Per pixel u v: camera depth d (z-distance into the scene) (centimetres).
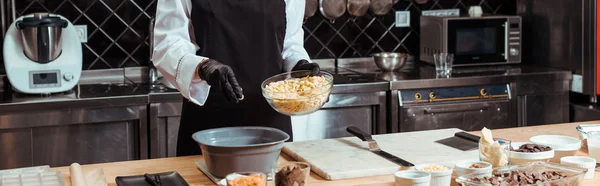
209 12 249
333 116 388
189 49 240
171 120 360
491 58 441
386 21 461
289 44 269
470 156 224
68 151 348
